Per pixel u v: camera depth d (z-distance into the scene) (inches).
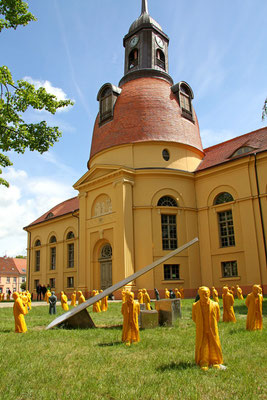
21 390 205.0
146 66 1307.8
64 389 206.5
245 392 193.9
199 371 232.8
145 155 1110.4
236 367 241.0
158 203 1081.4
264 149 981.2
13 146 550.6
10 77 547.5
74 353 302.8
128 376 228.7
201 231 1093.8
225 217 1049.5
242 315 541.0
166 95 1212.5
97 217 1122.0
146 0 1428.4
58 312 714.2
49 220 1579.7
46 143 559.2
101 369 247.3
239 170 1018.7
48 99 559.2
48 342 357.1
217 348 245.3
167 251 1040.8
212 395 190.4
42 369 249.0
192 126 1228.5
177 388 201.6
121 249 1012.5
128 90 1235.2
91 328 455.8
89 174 1166.3
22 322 440.8
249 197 977.5
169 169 1085.1
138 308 355.6
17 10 525.0
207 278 1049.5
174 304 502.9
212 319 248.5
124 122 1169.4
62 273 1460.4
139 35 1354.6
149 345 326.3
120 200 1047.6
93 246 1123.3
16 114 552.1
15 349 324.8
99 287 1107.9
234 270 1001.5
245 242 967.0
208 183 1099.3
